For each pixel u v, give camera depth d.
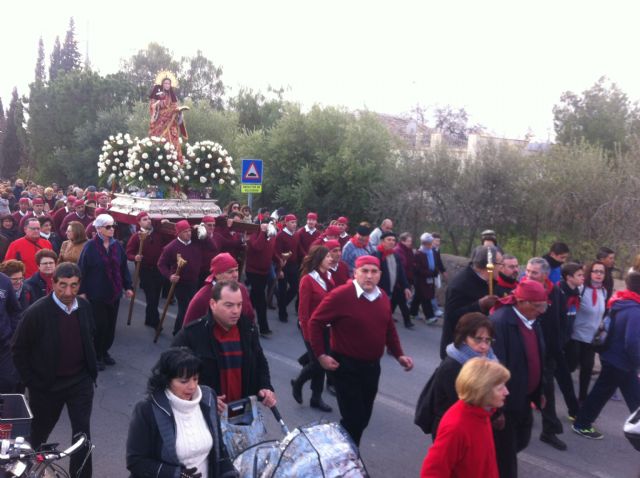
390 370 8.52
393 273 10.16
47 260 6.77
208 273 10.03
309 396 7.34
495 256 5.78
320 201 20.33
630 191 13.74
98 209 11.78
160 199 11.35
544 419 6.26
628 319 6.05
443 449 3.30
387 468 5.62
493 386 3.26
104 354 8.18
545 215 15.13
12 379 5.61
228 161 12.40
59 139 42.22
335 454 3.42
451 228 16.45
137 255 9.62
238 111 33.62
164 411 3.18
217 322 4.07
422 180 16.67
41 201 12.85
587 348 7.30
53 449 3.81
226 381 4.04
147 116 32.66
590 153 14.97
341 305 5.20
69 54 82.44
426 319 11.44
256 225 10.02
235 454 3.75
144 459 3.15
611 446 6.27
